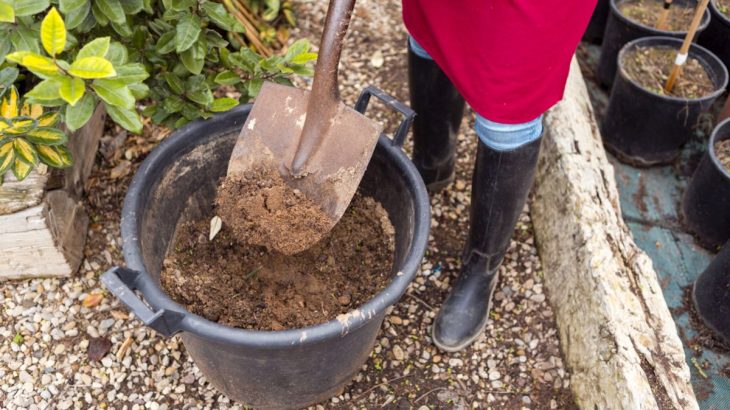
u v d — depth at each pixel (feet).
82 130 6.15
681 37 7.67
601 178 5.98
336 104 4.38
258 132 4.59
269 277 5.08
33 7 4.13
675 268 6.55
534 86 4.25
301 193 4.50
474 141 7.16
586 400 5.13
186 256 5.12
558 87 4.43
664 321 4.99
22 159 4.51
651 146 7.25
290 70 5.28
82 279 5.87
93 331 5.60
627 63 7.39
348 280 5.10
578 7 4.05
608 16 8.11
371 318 3.96
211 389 5.36
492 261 5.51
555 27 4.00
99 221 6.22
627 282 5.19
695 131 7.83
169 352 5.54
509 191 4.89
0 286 5.79
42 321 5.62
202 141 4.96
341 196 4.44
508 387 5.46
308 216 4.49
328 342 4.11
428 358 5.64
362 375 5.52
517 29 3.94
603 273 5.20
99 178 6.45
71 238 5.80
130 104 4.05
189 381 5.39
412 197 4.68
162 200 4.80
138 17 5.57
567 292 5.62
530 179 4.91
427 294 6.04
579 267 5.46
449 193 6.74
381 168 5.03
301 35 8.12
